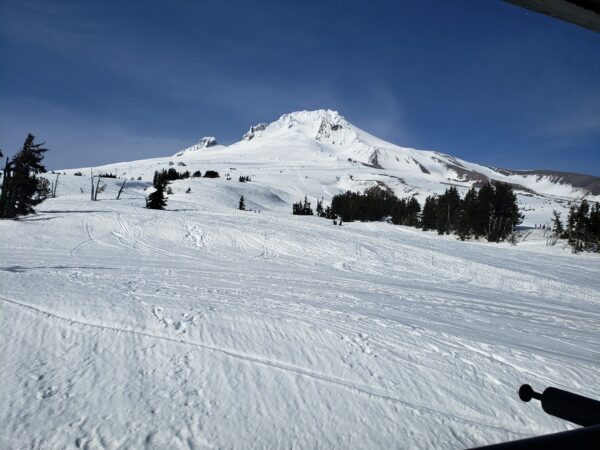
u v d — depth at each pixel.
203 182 100.81
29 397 4.36
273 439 4.12
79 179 87.81
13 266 11.50
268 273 15.14
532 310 11.98
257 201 96.81
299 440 4.15
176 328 6.02
